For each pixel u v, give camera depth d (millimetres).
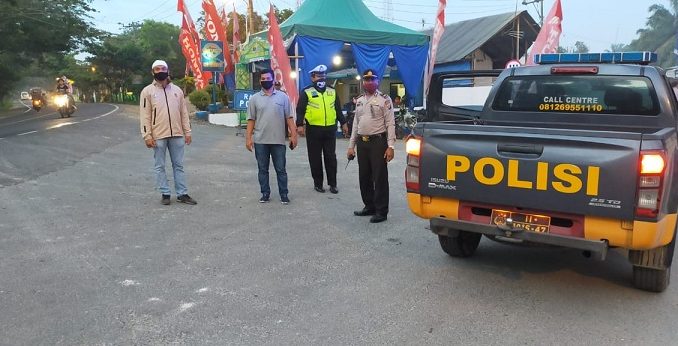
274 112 7152
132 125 18641
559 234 3891
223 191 7996
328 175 8117
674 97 4758
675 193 3760
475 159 4129
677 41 25094
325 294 4219
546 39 15016
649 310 3984
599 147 3639
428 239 5762
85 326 3605
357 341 3465
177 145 7051
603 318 3842
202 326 3645
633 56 4992
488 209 4223
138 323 3666
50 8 29766
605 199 3641
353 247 5434
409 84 17859
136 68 62719
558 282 4551
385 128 6340
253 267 4793
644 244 3605
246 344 3410
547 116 5086
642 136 3525
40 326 3588
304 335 3539
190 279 4477
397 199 7746
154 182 8508
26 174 8789
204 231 5891
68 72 63906
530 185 3908
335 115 8047
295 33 15914
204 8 22391
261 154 7230
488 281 4555
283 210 6938
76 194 7477
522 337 3539
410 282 4504
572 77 4961
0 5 26953
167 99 6891
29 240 5402
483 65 27234
